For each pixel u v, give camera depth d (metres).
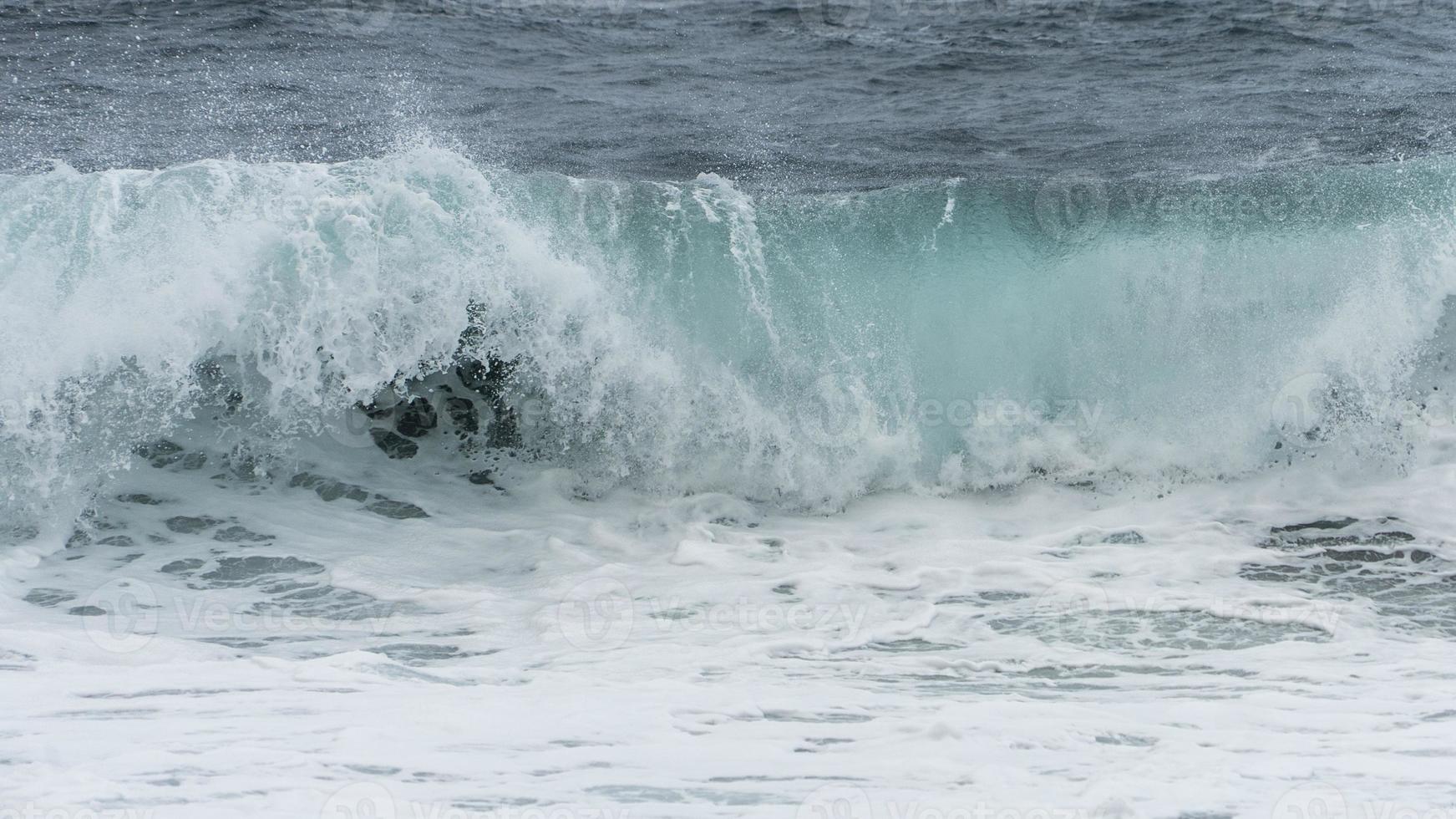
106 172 25.42
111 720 14.37
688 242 25.94
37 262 23.97
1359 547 22.06
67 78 41.91
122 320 23.72
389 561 21.95
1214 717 14.88
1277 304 25.69
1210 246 26.16
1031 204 27.09
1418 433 24.84
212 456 24.61
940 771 12.87
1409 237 25.77
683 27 56.91
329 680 16.30
